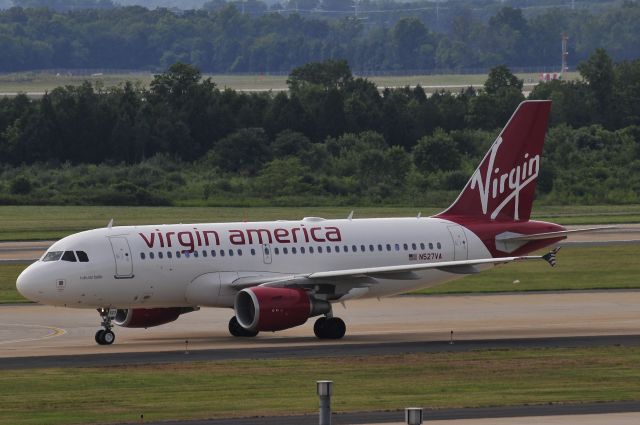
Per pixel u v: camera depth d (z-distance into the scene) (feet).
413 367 548.72
